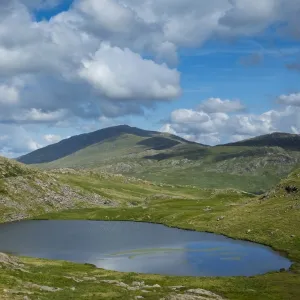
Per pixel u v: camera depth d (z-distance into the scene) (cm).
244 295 6506
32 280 6800
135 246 11725
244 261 9500
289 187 16350
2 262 7812
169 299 5738
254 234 12388
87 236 13912
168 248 11294
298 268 8588
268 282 7438
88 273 8175
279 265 9038
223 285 7219
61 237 13712
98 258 10156
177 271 8712
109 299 5612
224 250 10844
